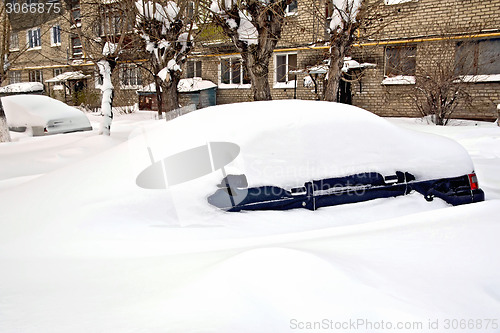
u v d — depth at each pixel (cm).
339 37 690
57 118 935
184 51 880
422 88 1152
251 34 720
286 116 345
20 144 789
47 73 2464
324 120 346
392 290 191
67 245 253
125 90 1908
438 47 1251
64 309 185
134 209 280
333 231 279
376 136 348
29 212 287
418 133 386
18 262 239
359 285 190
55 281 215
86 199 288
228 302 178
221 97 1836
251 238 265
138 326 167
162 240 260
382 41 1349
